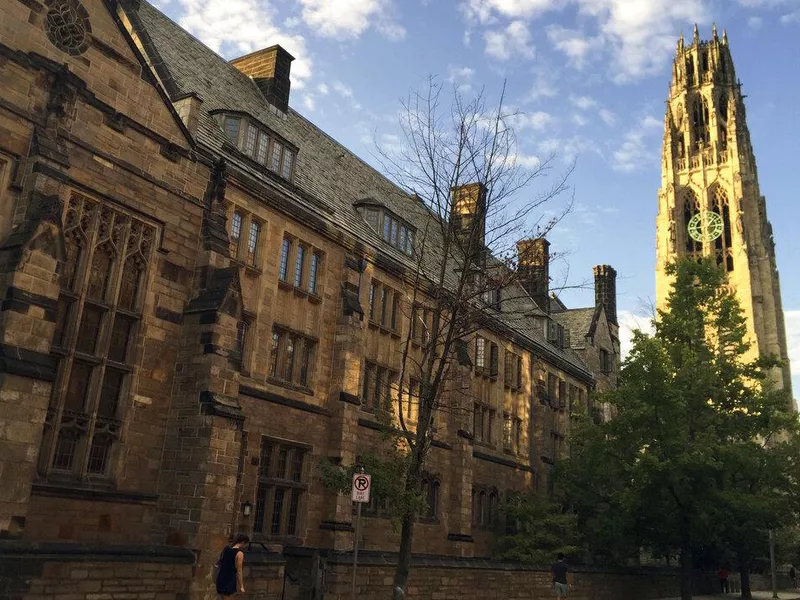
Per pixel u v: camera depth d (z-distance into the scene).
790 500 35.47
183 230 18.12
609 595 34.00
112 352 16.28
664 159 96.81
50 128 15.04
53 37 15.56
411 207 35.72
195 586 15.60
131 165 16.92
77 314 15.37
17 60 14.68
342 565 20.27
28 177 14.49
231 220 20.48
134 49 17.33
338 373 23.28
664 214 94.31
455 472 29.36
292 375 22.22
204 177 19.00
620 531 29.70
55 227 14.21
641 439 29.38
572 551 31.41
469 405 30.55
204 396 16.86
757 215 90.00
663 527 28.98
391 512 16.83
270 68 29.55
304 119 31.84
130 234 16.88
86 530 15.06
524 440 36.91
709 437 27.05
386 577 21.47
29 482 13.09
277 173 23.28
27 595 12.53
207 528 16.11
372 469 16.89
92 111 16.12
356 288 24.62
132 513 16.08
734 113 94.25
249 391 19.91
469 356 31.69
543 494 35.44
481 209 19.27
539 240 20.44
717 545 36.44
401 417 17.84
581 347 49.81
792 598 40.91
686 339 31.59
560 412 41.88
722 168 92.62
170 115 18.16
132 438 16.31
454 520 28.88
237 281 18.05
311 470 21.91
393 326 27.30
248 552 17.67
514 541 31.12
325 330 23.39
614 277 57.03
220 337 17.36
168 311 17.47
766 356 31.59
